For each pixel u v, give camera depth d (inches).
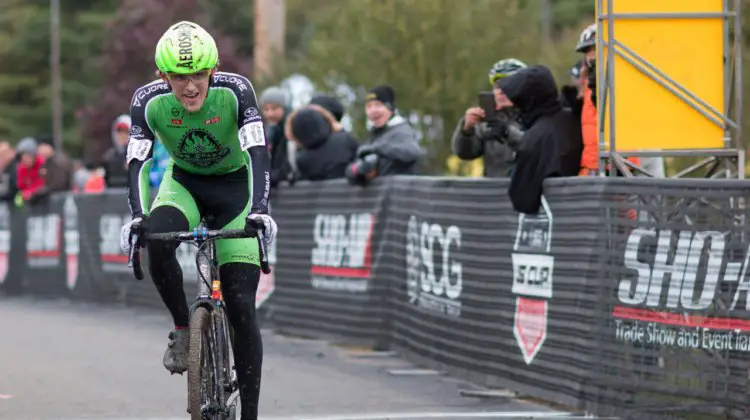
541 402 547.8
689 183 470.0
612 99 571.2
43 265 1216.2
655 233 482.6
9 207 1274.6
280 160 837.8
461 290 621.6
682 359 473.7
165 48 404.2
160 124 432.5
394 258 710.5
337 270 773.3
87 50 4985.2
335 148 798.5
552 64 1411.2
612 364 499.5
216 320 413.7
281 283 843.4
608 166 577.3
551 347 540.1
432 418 510.3
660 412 481.4
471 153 692.7
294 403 554.6
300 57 1509.6
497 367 589.0
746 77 1247.5
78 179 1358.3
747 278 453.7
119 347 774.5
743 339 454.0
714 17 581.6
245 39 4392.2
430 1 1350.9
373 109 732.0
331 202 780.0
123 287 1067.9
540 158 561.0
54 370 666.2
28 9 5049.2
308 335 807.7
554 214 539.5
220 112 427.2
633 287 491.5
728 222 459.2
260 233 403.2
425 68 1346.0
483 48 1353.3
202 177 452.1
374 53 1354.6
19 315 1024.9
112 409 542.3
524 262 564.1
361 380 622.2
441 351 645.9
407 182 687.7
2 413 532.4
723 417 459.8
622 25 579.2
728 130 580.7
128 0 3535.9
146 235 408.2
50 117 4881.9
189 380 390.0
